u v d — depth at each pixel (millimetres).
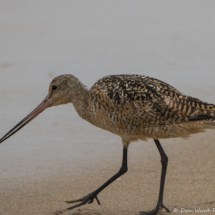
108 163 13203
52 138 15328
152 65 24531
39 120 17266
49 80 22016
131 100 10086
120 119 10266
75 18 40562
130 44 30141
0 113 17516
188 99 9867
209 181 11359
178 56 26500
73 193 11172
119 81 10508
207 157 13148
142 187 11383
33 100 19062
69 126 16562
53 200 10773
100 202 10602
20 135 15594
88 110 11359
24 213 10047
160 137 10281
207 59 25484
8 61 25734
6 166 12961
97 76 22391
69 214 9906
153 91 10055
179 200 10398
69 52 28047
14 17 40188
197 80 21250
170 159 13344
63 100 11805
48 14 42125
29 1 47656
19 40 31672
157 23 37938
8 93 20031
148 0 50438
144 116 10008
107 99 10312
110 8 45938
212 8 44500
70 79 11656
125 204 10445
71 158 13578
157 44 29984
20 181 11930
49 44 30453
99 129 16344
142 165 13000
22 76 22812
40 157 13656
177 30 34594
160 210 9836
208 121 9594
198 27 35406
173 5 47250
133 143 14992
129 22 38719
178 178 11750
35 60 26062
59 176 12281
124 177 12133
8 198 10875
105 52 27953
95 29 35812
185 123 9836
